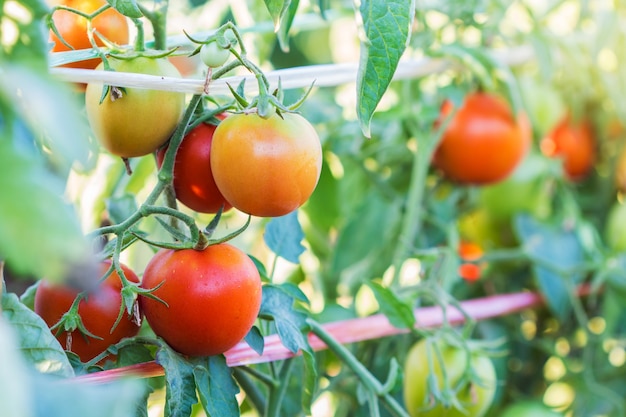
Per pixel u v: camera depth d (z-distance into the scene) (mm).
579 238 1208
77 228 554
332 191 1156
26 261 547
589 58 1300
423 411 982
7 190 546
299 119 757
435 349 960
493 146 1114
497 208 1243
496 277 1288
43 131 690
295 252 917
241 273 759
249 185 742
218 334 757
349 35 1462
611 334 1245
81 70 736
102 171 985
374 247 1175
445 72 1154
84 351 775
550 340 1260
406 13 754
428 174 1198
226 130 747
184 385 765
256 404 912
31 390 582
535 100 1234
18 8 631
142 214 751
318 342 939
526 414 1137
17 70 569
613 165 1398
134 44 775
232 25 737
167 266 755
